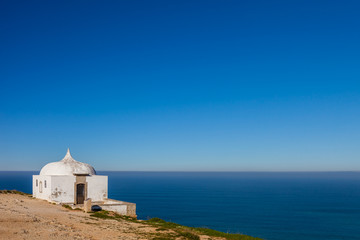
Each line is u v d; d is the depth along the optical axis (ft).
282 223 403.95
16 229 87.51
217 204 591.78
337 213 490.49
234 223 397.39
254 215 462.60
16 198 180.14
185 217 433.89
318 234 345.72
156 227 122.62
